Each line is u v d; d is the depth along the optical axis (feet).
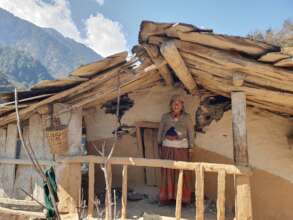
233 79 17.16
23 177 21.44
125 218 18.06
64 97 20.98
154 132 24.29
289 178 20.85
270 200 21.01
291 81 16.19
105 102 24.75
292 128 21.61
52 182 17.28
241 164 16.90
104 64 18.56
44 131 21.34
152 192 23.09
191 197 22.47
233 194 21.85
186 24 14.44
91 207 18.83
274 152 21.54
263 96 18.75
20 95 19.75
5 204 21.11
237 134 17.31
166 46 15.96
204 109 23.57
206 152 23.11
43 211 20.20
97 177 24.54
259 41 14.42
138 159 18.42
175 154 20.97
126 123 24.49
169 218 18.89
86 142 25.25
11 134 22.21
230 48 15.79
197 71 19.45
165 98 24.26
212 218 19.66
